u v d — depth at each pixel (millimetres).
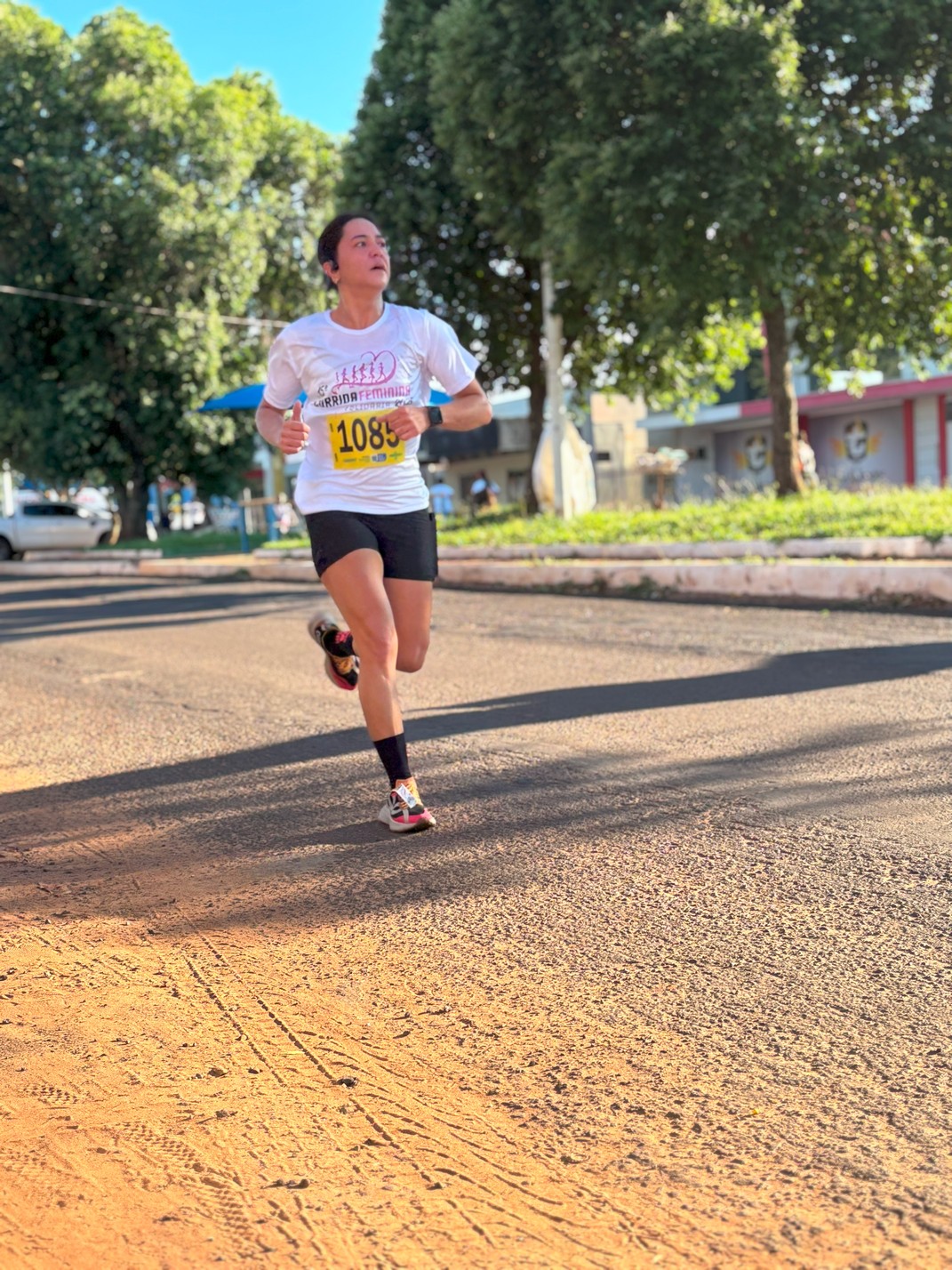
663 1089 2123
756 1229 1697
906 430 31531
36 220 30031
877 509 14250
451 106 18281
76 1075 2293
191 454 32812
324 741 5332
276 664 7848
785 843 3508
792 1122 1985
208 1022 2516
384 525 3881
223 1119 2094
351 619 3838
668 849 3525
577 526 17266
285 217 32531
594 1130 1997
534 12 16797
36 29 29922
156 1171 1934
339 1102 2139
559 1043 2332
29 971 2854
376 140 22016
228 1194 1854
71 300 29031
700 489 37562
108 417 30453
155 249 28359
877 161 16344
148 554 26750
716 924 2922
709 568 10828
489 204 19359
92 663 8414
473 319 23328
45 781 4930
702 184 15609
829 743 4730
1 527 31109
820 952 2709
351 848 3746
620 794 4148
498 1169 1895
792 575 10133
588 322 22703
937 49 16031
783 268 15797
